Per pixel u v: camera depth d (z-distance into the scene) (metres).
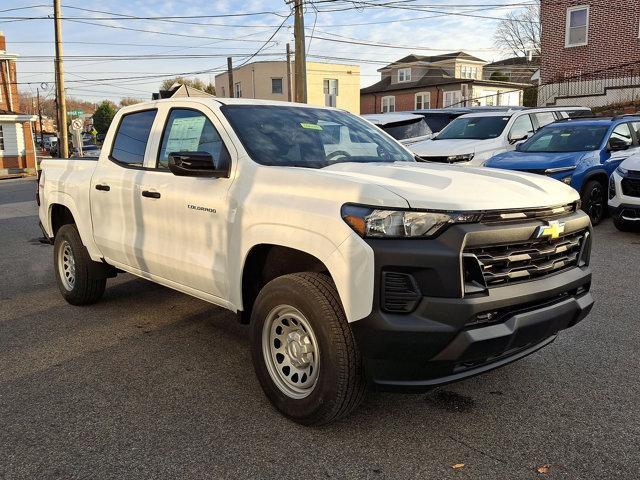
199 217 4.01
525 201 3.21
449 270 2.88
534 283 3.19
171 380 4.07
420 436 3.28
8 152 35.88
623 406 3.60
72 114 34.66
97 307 5.85
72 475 2.93
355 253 2.97
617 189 8.92
